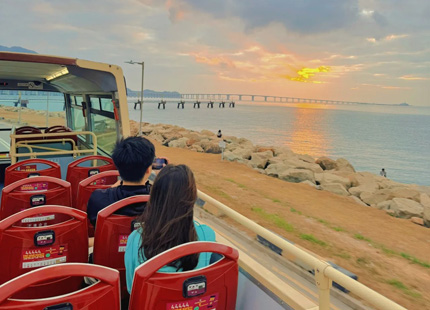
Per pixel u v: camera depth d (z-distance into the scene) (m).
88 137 7.96
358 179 27.44
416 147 77.00
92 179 3.84
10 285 1.46
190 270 1.88
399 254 10.75
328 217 15.09
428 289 8.21
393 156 61.47
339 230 13.06
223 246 1.84
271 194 18.86
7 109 7.78
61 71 6.33
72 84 7.39
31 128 7.80
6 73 6.95
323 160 34.81
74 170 4.91
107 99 6.37
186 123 115.06
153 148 2.74
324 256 10.20
